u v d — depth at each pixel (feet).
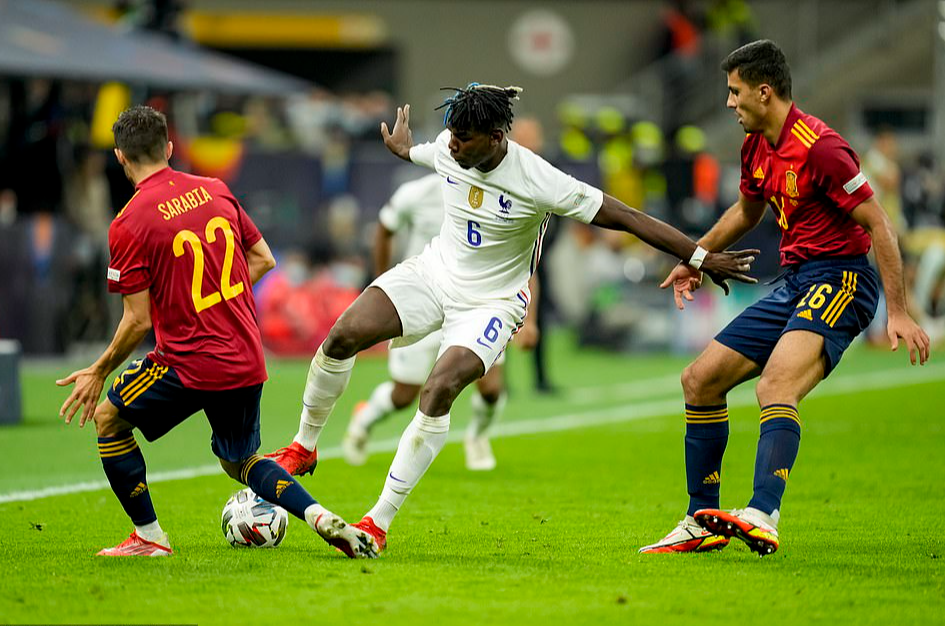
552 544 75.05
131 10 233.14
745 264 71.72
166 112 222.69
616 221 71.20
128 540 70.85
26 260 190.70
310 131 257.75
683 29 290.97
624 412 150.51
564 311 242.17
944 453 117.19
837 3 290.56
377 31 319.47
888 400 159.94
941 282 229.04
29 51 187.11
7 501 90.99
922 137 288.30
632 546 74.54
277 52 323.78
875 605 59.36
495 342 71.61
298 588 61.67
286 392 165.17
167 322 66.90
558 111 317.63
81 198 200.23
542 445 124.47
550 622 55.77
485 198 70.85
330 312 210.59
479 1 318.24
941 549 73.51
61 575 64.64
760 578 64.85
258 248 70.90
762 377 69.67
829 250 71.00
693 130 261.85
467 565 67.77
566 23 316.81
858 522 83.05
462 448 123.13
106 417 67.92
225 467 70.74
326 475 105.19
